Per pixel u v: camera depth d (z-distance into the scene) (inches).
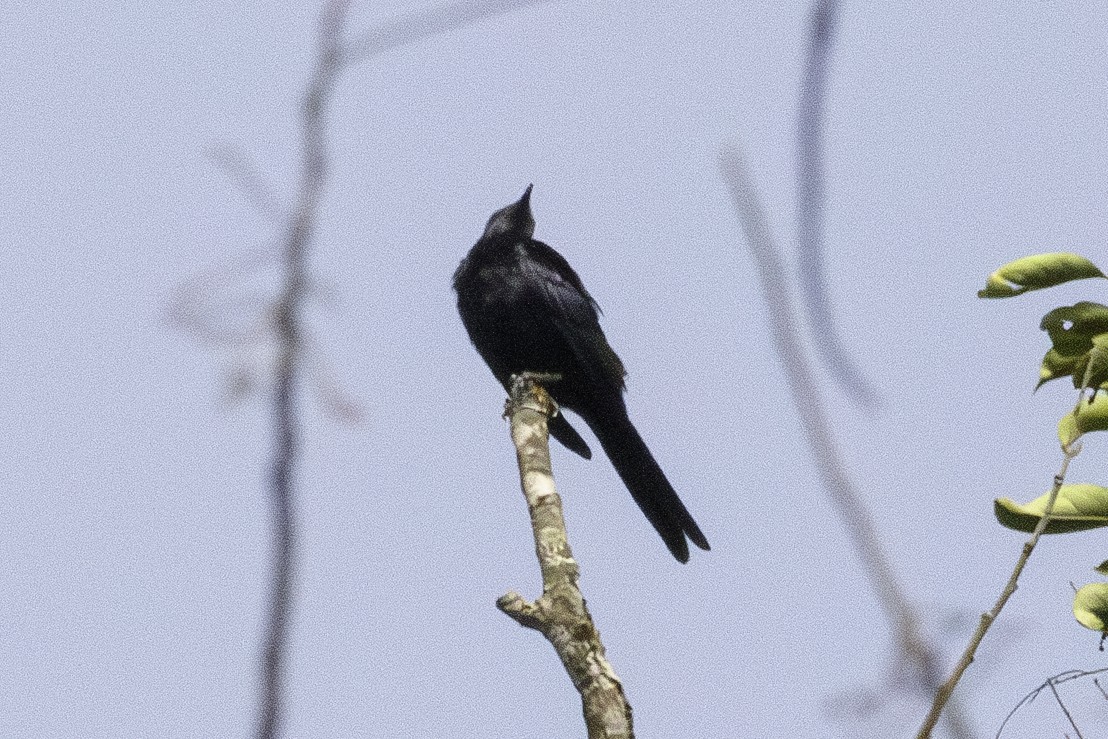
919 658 196.5
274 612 205.0
